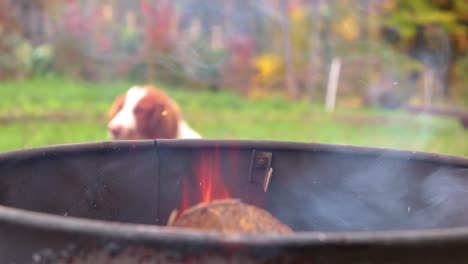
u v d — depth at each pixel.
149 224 1.92
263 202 2.00
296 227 1.98
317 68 10.12
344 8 10.21
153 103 3.94
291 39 10.27
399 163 1.90
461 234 1.06
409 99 8.98
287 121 8.05
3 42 9.98
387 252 1.02
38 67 10.13
